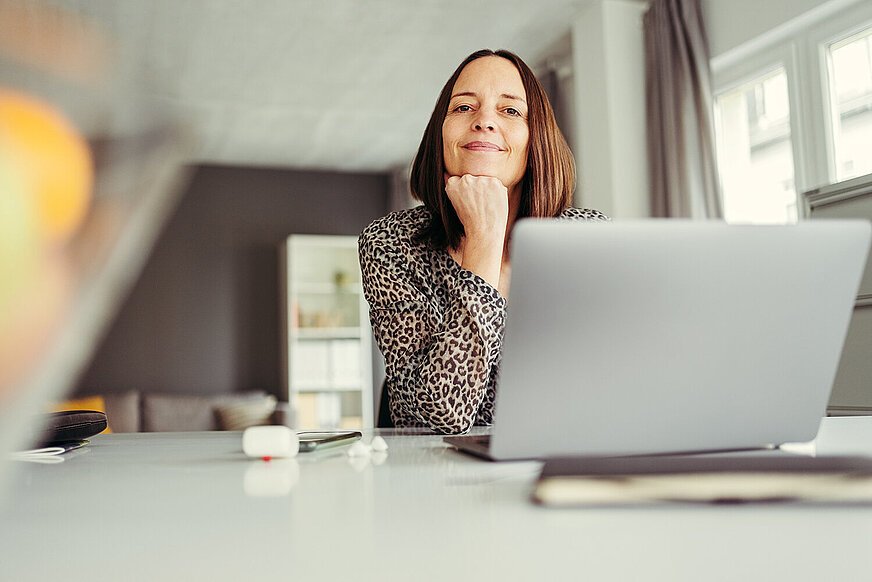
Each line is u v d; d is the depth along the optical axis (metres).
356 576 0.33
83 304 0.09
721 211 3.58
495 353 1.25
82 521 0.47
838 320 0.72
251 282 6.76
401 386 1.33
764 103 3.63
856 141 3.15
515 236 0.63
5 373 0.08
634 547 0.38
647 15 4.02
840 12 3.16
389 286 1.42
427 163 1.64
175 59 4.44
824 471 0.51
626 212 3.92
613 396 0.69
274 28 4.11
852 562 0.35
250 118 5.52
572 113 4.69
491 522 0.45
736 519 0.46
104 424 1.09
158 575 0.33
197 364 6.56
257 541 0.40
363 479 0.66
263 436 0.82
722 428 0.72
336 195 7.05
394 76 4.81
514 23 4.22
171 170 0.09
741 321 0.69
